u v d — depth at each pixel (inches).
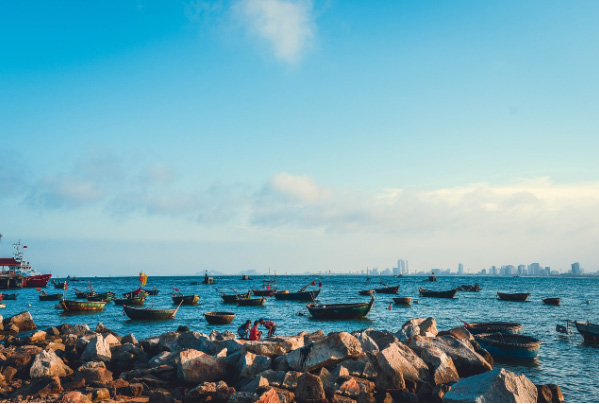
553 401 650.2
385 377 701.3
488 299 3083.2
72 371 798.5
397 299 2556.6
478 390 600.4
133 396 678.5
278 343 808.3
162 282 7308.1
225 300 2790.4
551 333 1451.8
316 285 5590.6
